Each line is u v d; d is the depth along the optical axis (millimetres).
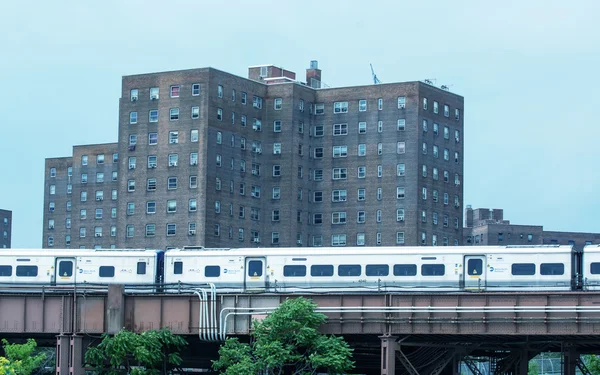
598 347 96500
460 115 175500
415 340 89688
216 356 99500
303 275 94375
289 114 169000
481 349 96250
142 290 97688
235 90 165125
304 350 86062
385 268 92750
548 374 167625
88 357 84688
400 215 166250
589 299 78375
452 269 91375
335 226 170000
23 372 87000
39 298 87000
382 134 168500
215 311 84500
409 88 167625
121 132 165000
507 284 90000
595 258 88125
